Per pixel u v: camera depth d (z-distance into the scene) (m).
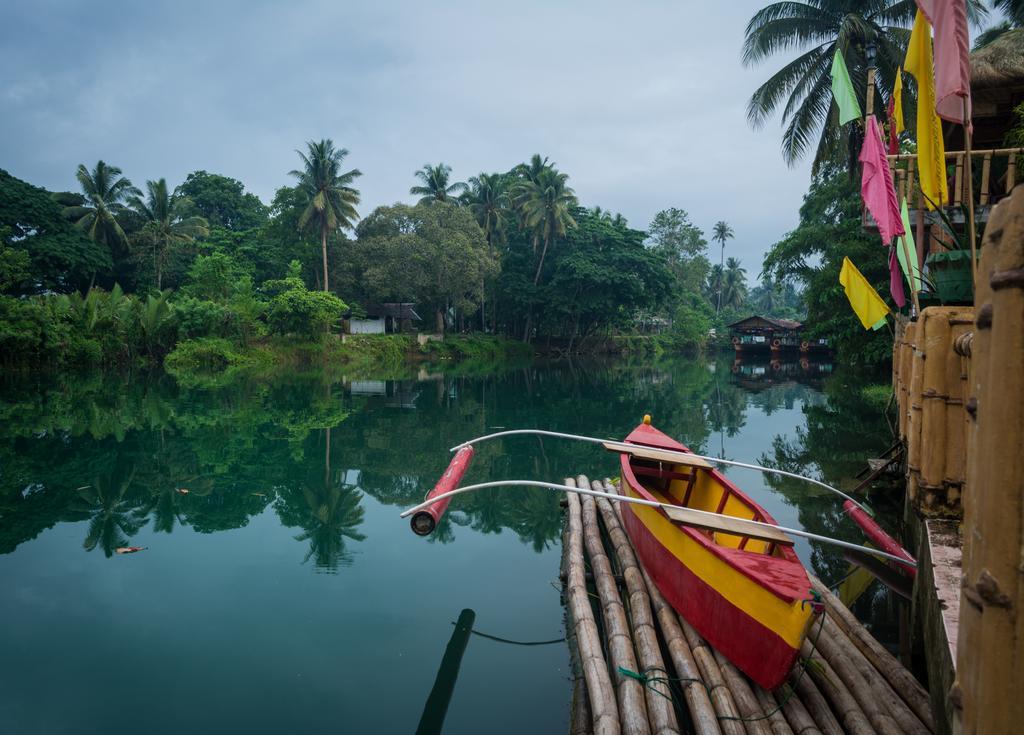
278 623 5.24
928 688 3.78
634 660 4.06
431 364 41.12
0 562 6.48
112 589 5.86
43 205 36.19
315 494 9.17
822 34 19.67
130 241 41.25
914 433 4.34
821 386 25.67
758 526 4.42
